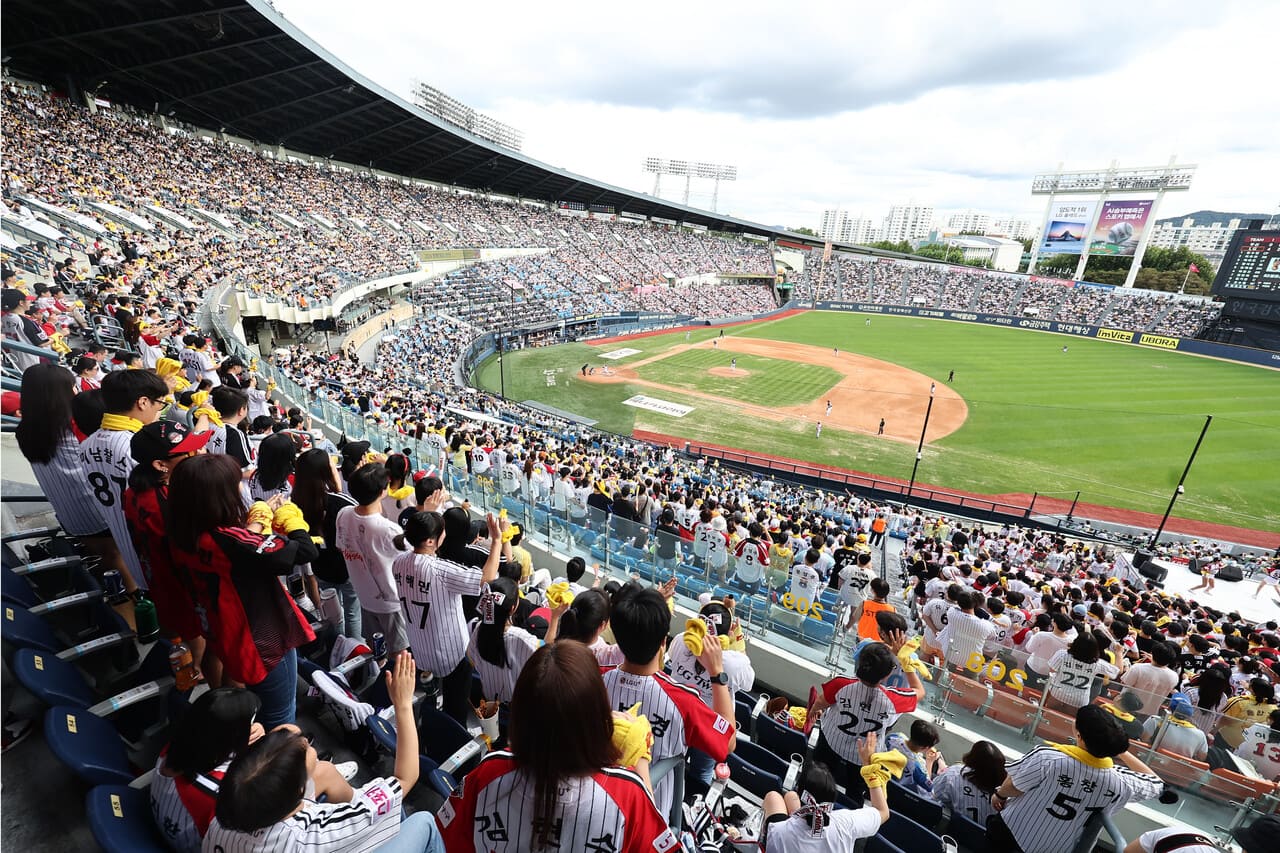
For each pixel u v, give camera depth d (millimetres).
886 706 5062
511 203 80125
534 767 2303
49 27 31938
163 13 30625
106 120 37969
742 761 5367
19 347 6285
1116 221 85188
